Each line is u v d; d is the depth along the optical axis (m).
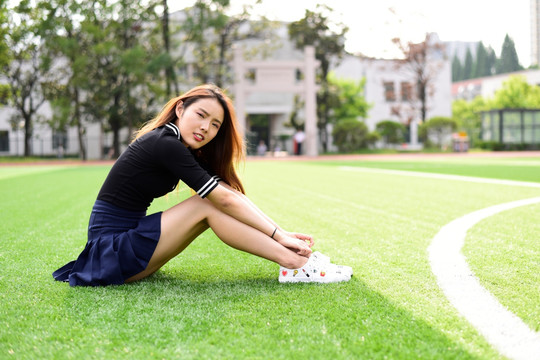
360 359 1.33
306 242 2.37
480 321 1.63
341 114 29.88
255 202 5.44
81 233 3.52
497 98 41.56
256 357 1.35
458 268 2.38
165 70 23.05
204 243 3.14
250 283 2.13
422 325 1.59
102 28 22.70
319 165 14.75
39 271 2.35
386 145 30.47
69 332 1.54
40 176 10.82
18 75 22.97
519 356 1.36
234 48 23.81
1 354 1.38
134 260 2.03
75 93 22.36
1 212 4.71
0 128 26.62
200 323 1.61
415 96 32.56
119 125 23.73
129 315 1.69
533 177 8.38
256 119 31.52
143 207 2.17
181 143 2.03
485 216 4.09
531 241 3.02
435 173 9.80
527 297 1.90
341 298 1.89
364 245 3.01
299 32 28.34
